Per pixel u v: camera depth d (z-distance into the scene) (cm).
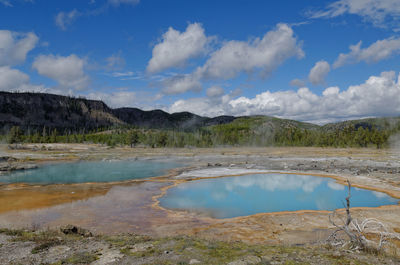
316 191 3328
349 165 5872
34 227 1723
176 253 1057
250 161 7119
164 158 8306
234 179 4272
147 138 15412
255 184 3828
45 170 5456
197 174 4797
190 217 2177
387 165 5762
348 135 14350
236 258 980
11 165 5750
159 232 1742
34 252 1078
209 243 1232
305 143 15438
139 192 3231
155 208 2469
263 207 2559
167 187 3581
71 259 990
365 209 2345
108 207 2481
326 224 1909
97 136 17612
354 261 905
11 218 2081
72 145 13775
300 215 2181
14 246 1161
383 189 3309
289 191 3347
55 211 2312
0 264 949
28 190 3319
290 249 1115
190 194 3136
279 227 1853
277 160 7325
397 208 2367
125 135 16475
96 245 1187
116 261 966
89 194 3081
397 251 1095
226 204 2659
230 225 1916
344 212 2275
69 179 4266
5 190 3322
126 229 1816
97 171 5278
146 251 1081
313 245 1256
